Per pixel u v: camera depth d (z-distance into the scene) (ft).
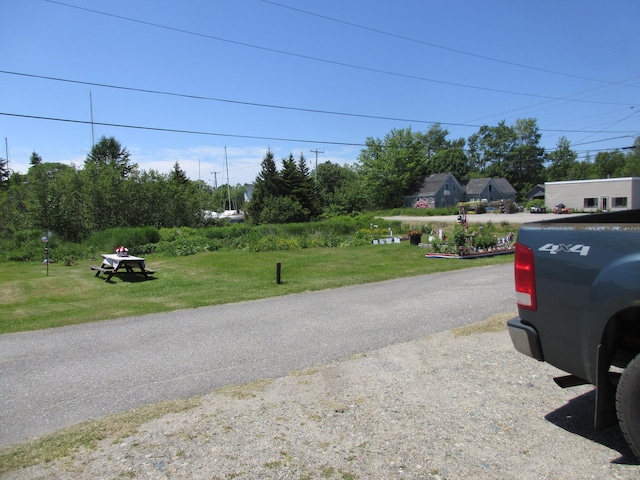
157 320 24.52
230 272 47.65
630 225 8.84
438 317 22.77
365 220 124.06
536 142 307.37
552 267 9.96
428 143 348.59
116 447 10.35
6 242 70.90
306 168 195.21
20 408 13.04
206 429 11.14
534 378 13.92
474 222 130.21
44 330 22.97
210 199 121.49
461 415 11.57
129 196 94.58
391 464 9.34
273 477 8.93
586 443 10.06
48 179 87.20
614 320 9.04
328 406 12.36
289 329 21.58
